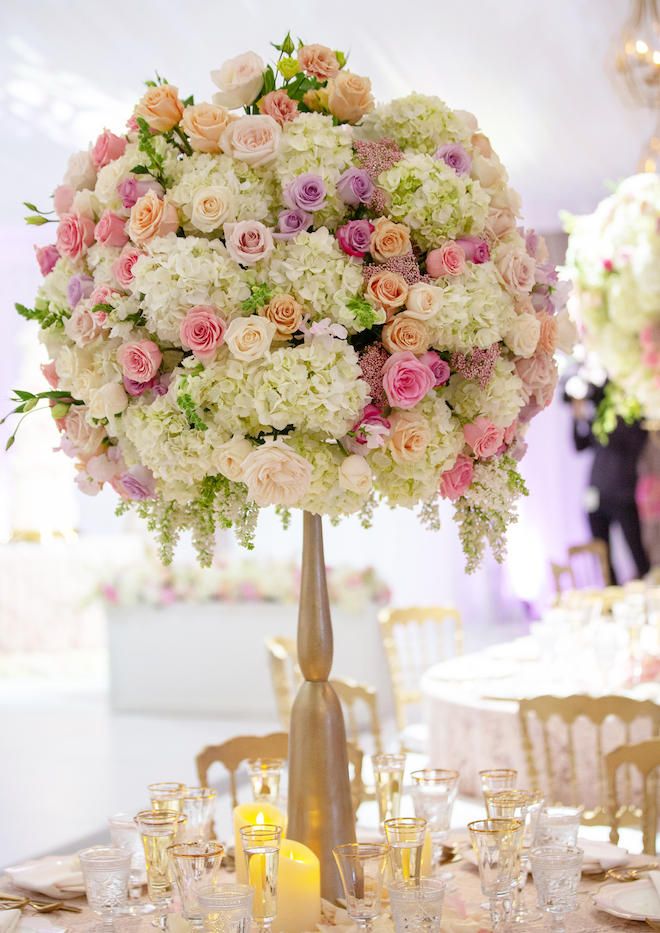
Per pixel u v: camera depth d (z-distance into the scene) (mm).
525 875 1703
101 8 6047
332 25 6328
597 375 5742
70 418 1742
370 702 2996
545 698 2818
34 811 4820
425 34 6480
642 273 4941
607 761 2359
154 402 1602
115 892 1549
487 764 3393
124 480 1677
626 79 5004
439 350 1672
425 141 1734
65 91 7309
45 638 9453
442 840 1813
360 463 1567
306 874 1544
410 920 1351
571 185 9969
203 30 6352
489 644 9500
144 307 1621
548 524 10773
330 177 1611
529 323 1717
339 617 6957
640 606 4039
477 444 1690
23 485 9844
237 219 1597
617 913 1634
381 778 1907
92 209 1734
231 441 1557
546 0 5980
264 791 1953
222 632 7418
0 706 7793
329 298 1570
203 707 7453
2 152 8438
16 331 10945
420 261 1697
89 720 7219
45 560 9430
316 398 1503
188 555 10273
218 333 1532
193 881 1453
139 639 7602
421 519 1791
